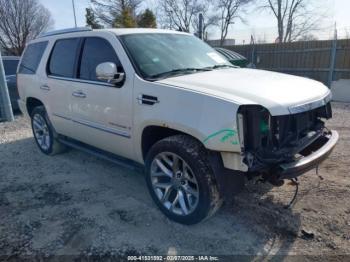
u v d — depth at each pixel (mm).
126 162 3707
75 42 4133
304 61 12742
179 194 3059
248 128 2541
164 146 2965
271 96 2643
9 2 34906
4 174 4539
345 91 10656
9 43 35938
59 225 3166
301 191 3625
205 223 3104
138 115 3129
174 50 3738
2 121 8086
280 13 31734
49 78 4496
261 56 14383
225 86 2838
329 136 3285
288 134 2811
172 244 2824
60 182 4188
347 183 3807
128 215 3301
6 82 7984
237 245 2783
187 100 2727
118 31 3676
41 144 5297
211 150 2660
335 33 11352
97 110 3666
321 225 3004
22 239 2959
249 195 3549
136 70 3205
